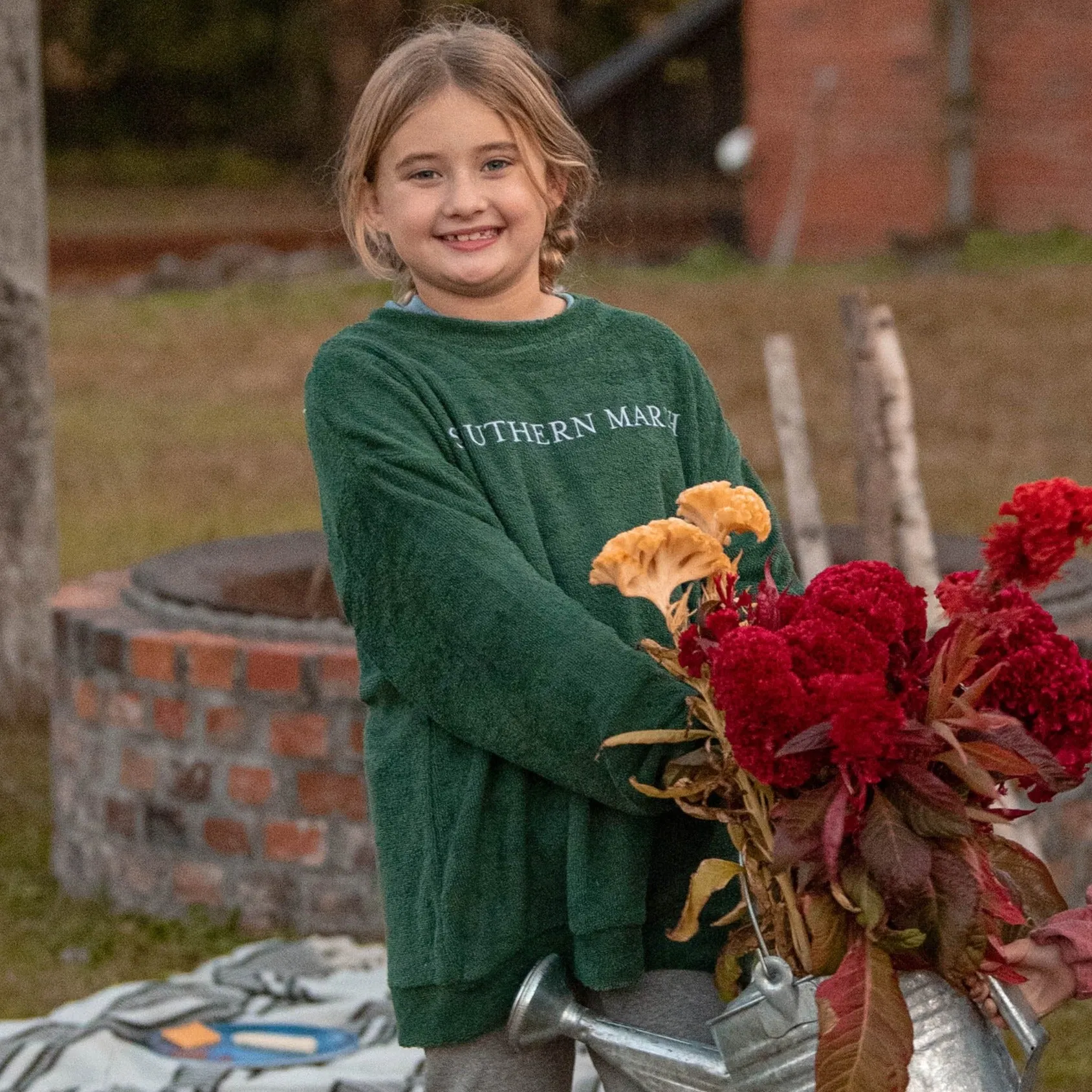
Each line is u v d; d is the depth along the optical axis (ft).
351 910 17.40
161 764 17.99
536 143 8.30
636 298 61.52
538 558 7.90
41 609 25.02
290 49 148.66
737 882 8.21
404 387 8.09
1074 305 56.34
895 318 56.03
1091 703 6.98
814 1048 6.95
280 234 96.84
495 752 7.61
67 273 82.64
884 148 74.23
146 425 48.19
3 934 17.87
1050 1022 15.19
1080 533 6.89
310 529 36.63
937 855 6.70
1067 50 71.82
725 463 8.79
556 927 7.90
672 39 84.38
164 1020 14.60
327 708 17.20
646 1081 7.50
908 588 7.18
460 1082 8.04
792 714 6.55
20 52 24.43
